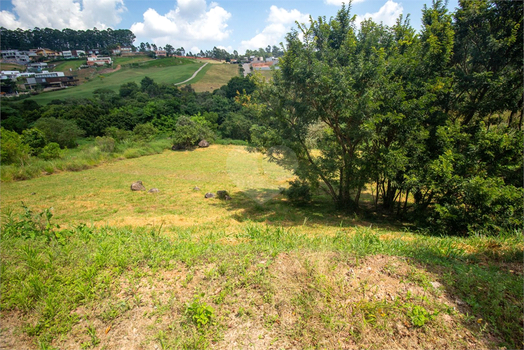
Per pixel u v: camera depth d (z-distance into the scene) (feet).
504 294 10.62
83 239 15.97
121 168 77.87
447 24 30.09
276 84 34.42
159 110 132.26
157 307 10.53
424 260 13.37
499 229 22.97
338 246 15.02
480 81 30.01
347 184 36.91
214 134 116.47
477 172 25.72
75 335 9.57
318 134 41.65
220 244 16.21
